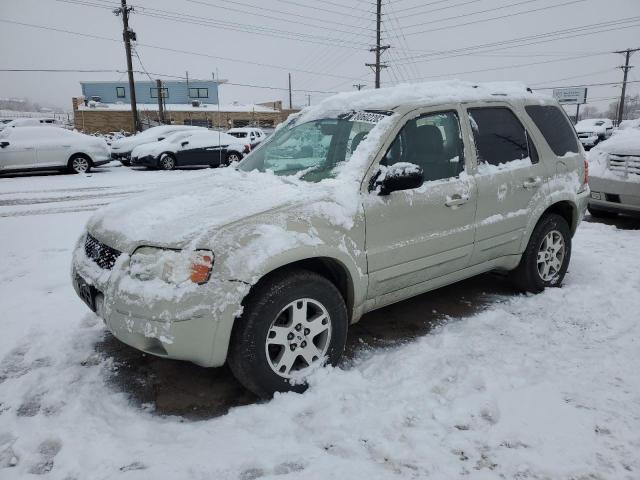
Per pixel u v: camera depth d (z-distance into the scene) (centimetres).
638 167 659
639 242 614
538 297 438
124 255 277
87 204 981
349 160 333
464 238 369
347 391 291
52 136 1520
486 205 382
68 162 1545
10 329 383
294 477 227
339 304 305
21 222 795
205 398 299
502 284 479
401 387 296
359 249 312
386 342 365
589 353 336
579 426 259
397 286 342
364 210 313
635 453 240
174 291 257
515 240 412
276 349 297
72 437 255
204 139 1748
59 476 229
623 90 5531
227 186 344
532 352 338
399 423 264
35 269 540
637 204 661
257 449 246
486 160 390
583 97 5903
